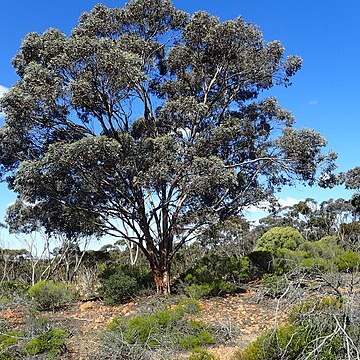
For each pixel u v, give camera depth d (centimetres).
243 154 1504
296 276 724
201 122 1454
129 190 1331
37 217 1460
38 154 1344
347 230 3047
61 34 1299
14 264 2312
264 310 1118
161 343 824
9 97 1165
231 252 2606
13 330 1012
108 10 1405
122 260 2341
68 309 1349
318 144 1327
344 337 546
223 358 787
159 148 1197
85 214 1423
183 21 1462
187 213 1418
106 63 1136
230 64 1446
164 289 1430
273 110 1532
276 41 1422
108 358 789
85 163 1165
